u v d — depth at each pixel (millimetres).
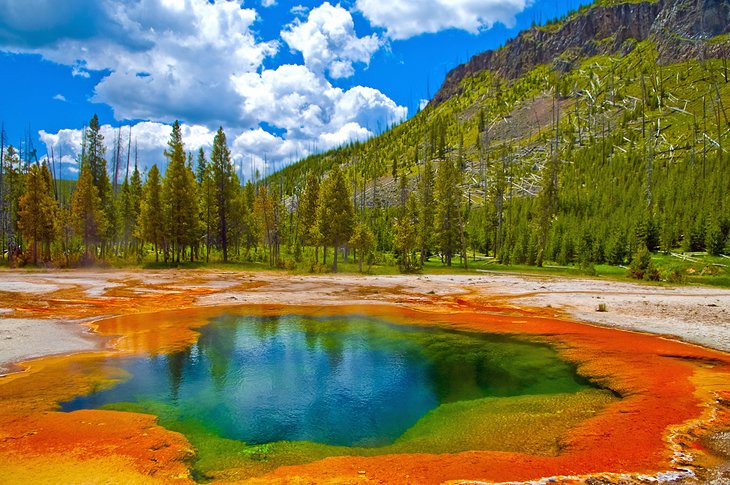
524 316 20203
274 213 59219
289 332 16797
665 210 67562
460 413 8812
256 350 14023
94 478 6012
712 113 111250
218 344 14766
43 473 6117
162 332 16438
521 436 7551
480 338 15758
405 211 84125
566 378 11062
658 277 37281
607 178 92938
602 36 193750
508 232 74000
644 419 8008
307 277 39531
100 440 7316
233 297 25844
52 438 7344
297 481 5965
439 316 20344
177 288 29547
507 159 129375
